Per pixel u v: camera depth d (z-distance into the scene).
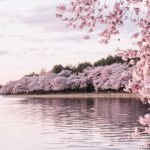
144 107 58.59
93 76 118.12
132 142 26.25
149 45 9.66
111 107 62.12
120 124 37.38
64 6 11.16
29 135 33.12
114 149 24.12
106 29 10.94
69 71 147.62
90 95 112.25
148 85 8.72
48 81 147.00
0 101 114.62
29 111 65.00
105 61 130.62
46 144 27.75
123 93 103.50
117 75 107.06
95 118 45.34
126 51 10.59
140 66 9.38
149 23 10.21
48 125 40.62
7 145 28.23
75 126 38.12
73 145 26.56
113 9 10.77
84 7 11.12
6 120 48.75
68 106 72.25
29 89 165.38
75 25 11.30
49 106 76.81
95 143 26.86
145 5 10.31
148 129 9.12
